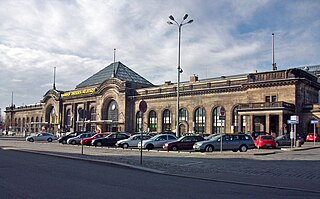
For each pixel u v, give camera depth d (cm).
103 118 8406
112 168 1667
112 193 966
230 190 1070
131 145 3541
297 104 5494
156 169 1591
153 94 7500
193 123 6812
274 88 5703
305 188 1139
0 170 1493
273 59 6303
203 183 1216
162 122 7406
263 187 1151
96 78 9519
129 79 8944
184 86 7044
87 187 1063
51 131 10125
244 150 2898
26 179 1225
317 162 2008
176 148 3072
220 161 2055
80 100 9188
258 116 5691
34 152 2634
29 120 11919
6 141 5341
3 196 908
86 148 3478
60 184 1117
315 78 6309
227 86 6312
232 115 6247
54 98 10094
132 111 7944
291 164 1892
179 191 1027
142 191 1010
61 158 2225
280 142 4078
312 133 5322
